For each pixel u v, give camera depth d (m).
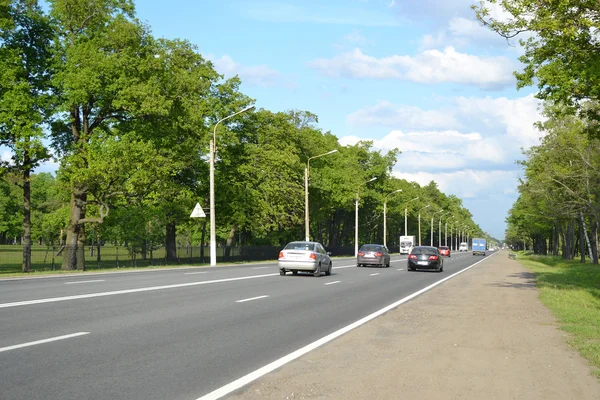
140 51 37.00
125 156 33.06
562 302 16.81
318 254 27.91
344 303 16.22
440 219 168.50
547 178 38.34
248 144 55.72
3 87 31.94
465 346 9.45
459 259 75.81
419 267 36.28
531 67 19.34
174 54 46.34
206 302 15.20
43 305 13.58
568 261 57.94
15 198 100.38
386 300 17.39
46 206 94.19
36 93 35.53
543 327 11.77
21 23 34.84
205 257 53.84
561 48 17.97
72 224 36.00
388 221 114.31
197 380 6.87
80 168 33.66
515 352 8.92
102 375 6.99
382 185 94.50
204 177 49.19
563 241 67.38
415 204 127.25
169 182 41.53
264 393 6.31
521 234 120.94
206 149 46.41
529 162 41.34
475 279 29.14
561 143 36.12
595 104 23.91
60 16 35.78
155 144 38.22
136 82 35.62
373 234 124.19
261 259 60.88
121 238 41.12
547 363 8.09
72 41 36.03
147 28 38.22
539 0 16.14
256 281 23.61
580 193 38.41
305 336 10.34
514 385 6.79
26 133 31.12
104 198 35.78
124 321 11.40
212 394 6.23
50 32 35.88
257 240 79.75
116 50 36.50
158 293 17.30
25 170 33.81
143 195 38.31
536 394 6.40
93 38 35.78
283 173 55.47
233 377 7.06
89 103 36.59
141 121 37.94
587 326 11.78
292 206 60.88
